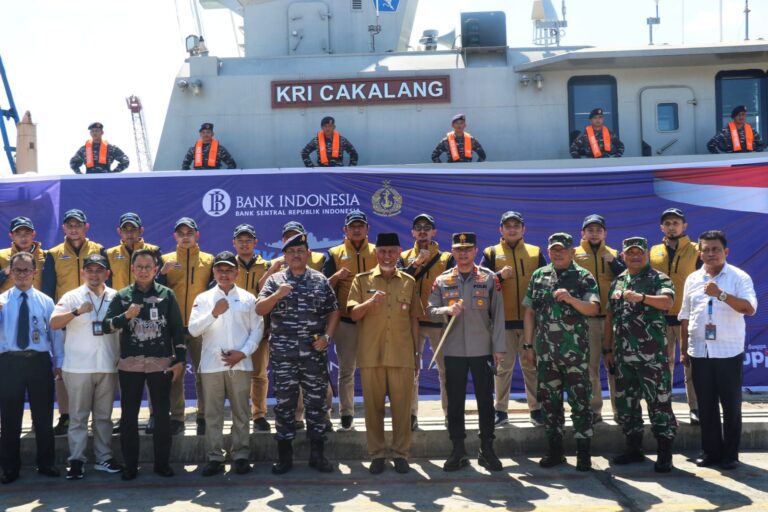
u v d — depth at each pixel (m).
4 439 6.09
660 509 5.25
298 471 6.34
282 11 11.30
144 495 5.73
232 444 6.43
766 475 6.02
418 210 8.69
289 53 11.26
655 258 7.30
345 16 11.28
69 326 6.28
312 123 9.95
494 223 8.66
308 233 8.69
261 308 6.14
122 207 8.66
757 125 9.95
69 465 6.47
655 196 8.59
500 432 6.80
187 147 9.95
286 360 6.26
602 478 6.04
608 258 7.09
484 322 6.31
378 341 6.25
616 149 9.42
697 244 7.26
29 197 8.61
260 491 5.80
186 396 8.34
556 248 6.23
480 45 10.30
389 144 9.93
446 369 6.34
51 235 8.59
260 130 9.97
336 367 8.38
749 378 8.25
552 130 9.99
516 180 8.65
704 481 5.89
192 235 7.16
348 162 9.86
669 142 9.97
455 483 5.96
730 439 6.20
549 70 9.95
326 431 6.48
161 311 6.21
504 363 7.00
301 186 8.70
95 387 6.34
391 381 6.26
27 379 6.16
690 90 9.98
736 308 6.04
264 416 6.95
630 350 6.26
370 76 9.95
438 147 9.40
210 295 6.37
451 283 6.34
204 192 8.69
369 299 6.22
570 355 6.21
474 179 8.67
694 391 6.62
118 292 6.24
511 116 10.00
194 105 10.01
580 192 8.62
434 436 6.79
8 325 6.16
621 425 6.53
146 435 6.71
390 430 6.88
